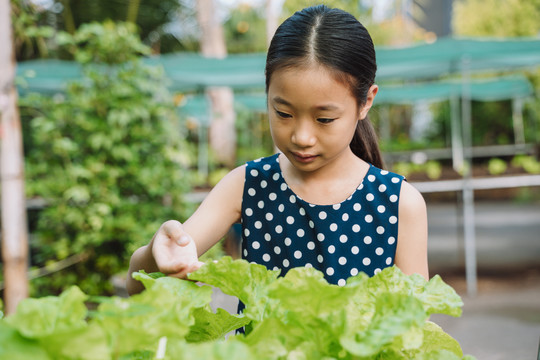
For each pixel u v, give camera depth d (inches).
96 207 136.6
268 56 33.9
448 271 205.9
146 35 253.4
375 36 361.7
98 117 141.2
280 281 19.5
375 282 23.5
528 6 396.8
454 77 358.9
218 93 317.4
